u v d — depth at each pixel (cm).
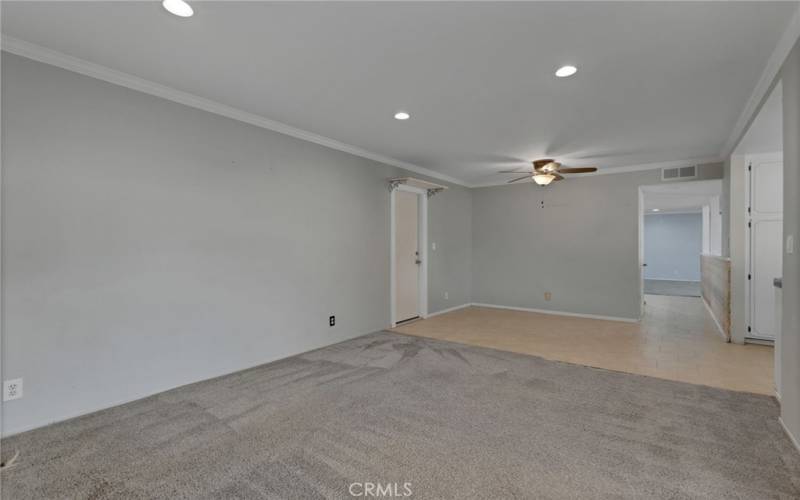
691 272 1227
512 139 421
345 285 455
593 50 233
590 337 473
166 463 202
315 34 219
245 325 352
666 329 517
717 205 765
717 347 425
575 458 206
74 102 252
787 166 225
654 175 552
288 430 238
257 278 361
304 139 405
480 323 557
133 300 280
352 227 465
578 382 318
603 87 287
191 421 249
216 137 330
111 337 269
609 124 370
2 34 220
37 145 238
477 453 211
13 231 230
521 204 668
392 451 214
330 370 349
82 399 256
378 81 279
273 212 376
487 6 192
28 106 235
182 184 307
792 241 217
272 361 374
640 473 192
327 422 248
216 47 234
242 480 188
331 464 201
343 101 317
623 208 576
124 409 266
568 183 622
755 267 431
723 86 283
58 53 240
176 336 304
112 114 269
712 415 256
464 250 705
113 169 270
